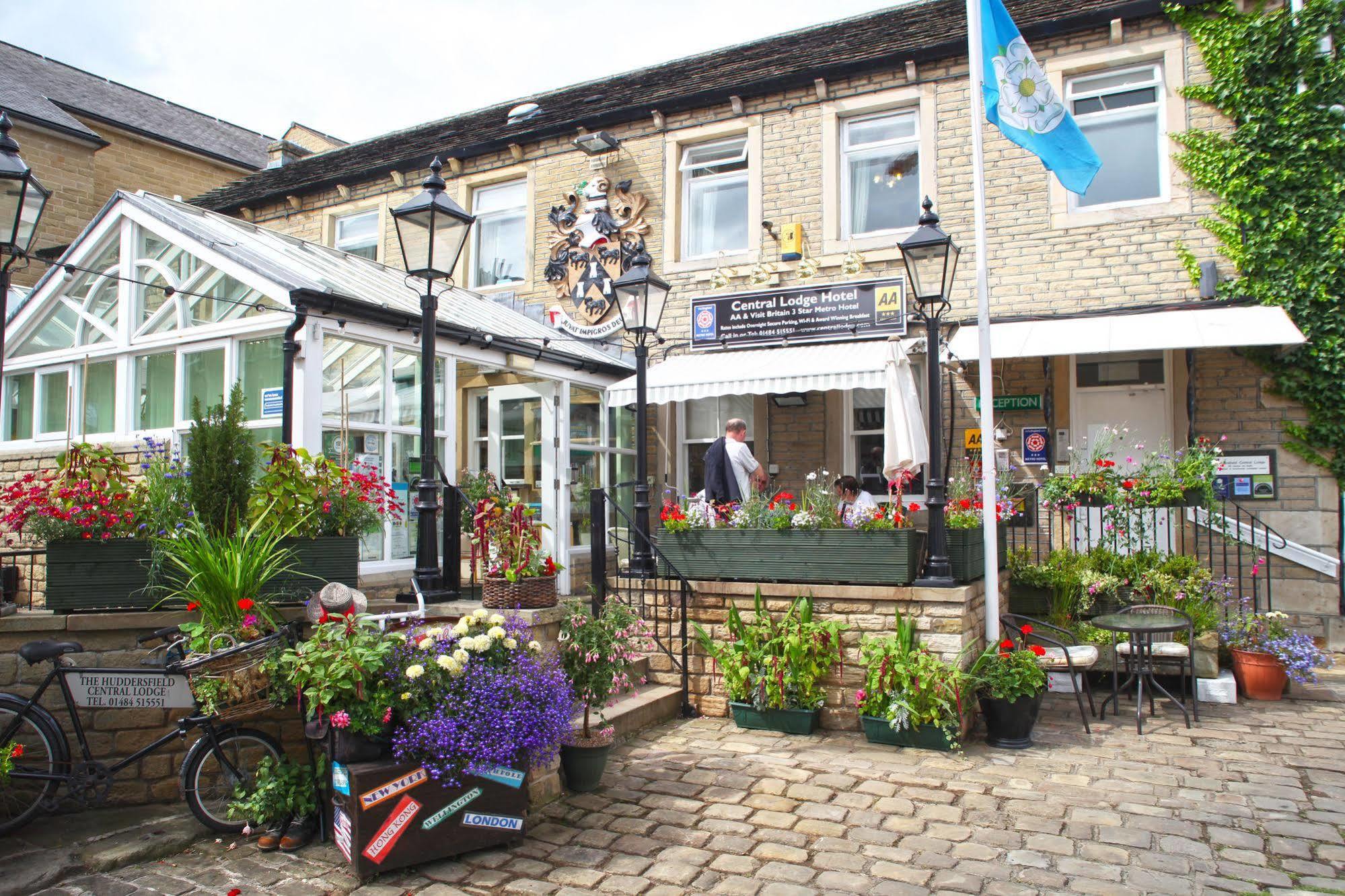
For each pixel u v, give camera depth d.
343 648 4.67
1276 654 7.81
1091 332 9.55
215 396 7.92
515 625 5.27
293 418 7.32
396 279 10.27
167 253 8.27
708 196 12.36
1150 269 10.05
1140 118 10.33
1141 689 7.00
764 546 7.62
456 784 4.69
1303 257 9.48
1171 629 6.98
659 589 8.02
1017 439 10.45
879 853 4.75
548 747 5.00
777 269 11.56
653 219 12.38
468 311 10.48
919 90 11.07
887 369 7.95
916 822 5.18
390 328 8.12
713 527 7.89
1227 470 9.69
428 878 4.50
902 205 11.30
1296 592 9.38
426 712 4.68
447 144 14.04
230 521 5.77
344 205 14.49
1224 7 9.80
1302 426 9.45
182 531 5.51
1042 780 5.89
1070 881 4.40
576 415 10.91
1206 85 9.88
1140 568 8.50
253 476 6.27
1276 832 4.97
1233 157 9.70
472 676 4.81
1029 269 10.51
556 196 13.01
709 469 8.89
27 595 7.94
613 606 6.19
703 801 5.55
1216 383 9.80
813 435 11.41
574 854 4.77
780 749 6.64
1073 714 7.54
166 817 5.16
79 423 8.86
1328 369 9.34
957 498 8.32
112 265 8.73
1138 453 10.05
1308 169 9.46
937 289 7.28
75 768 5.01
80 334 8.97
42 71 17.03
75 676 5.12
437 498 6.61
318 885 4.40
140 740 5.39
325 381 7.55
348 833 4.54
